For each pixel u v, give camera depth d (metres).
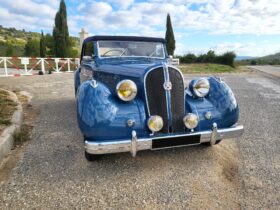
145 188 2.62
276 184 2.73
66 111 5.54
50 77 12.60
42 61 14.91
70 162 3.15
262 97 7.85
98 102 2.77
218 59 28.33
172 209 2.29
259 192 2.58
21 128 4.29
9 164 3.07
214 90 3.42
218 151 3.54
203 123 3.16
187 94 3.39
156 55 4.70
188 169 3.02
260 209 2.32
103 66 3.97
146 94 2.99
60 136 4.01
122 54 4.52
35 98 6.96
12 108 5.09
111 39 4.49
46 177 2.80
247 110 6.00
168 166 3.08
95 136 2.73
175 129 3.11
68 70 16.27
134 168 3.02
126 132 2.80
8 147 3.41
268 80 13.33
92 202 2.38
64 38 26.08
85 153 3.10
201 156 3.37
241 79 13.66
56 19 25.89
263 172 2.99
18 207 2.29
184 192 2.55
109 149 2.67
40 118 4.96
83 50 5.36
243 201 2.43
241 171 3.01
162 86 3.04
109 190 2.58
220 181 2.77
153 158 3.28
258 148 3.69
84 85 2.98
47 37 30.38
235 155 3.46
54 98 6.99
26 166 3.03
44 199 2.41
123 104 2.93
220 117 3.23
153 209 2.29
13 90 8.12
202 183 2.72
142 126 2.87
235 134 3.18
